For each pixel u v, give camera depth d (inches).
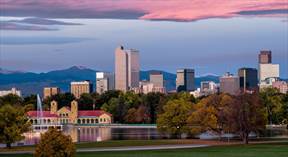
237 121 6830.7
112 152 4913.9
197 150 5132.9
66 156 3491.6
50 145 3462.1
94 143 6530.5
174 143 6658.5
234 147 5625.0
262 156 4365.2
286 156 4365.2
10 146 6259.8
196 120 7849.4
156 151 5007.4
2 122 6127.0
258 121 6825.8
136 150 5226.4
